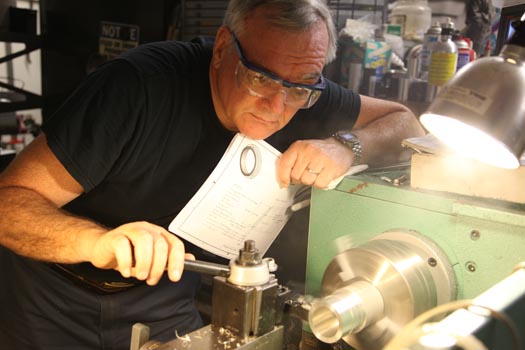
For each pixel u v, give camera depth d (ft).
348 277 2.92
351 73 6.21
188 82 3.94
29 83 10.93
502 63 2.39
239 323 2.61
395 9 6.57
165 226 4.40
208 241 3.97
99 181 3.69
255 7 3.44
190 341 2.59
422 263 2.91
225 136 4.12
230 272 2.68
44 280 4.52
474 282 2.94
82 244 3.22
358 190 3.34
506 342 2.20
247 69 3.40
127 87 3.71
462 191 3.02
